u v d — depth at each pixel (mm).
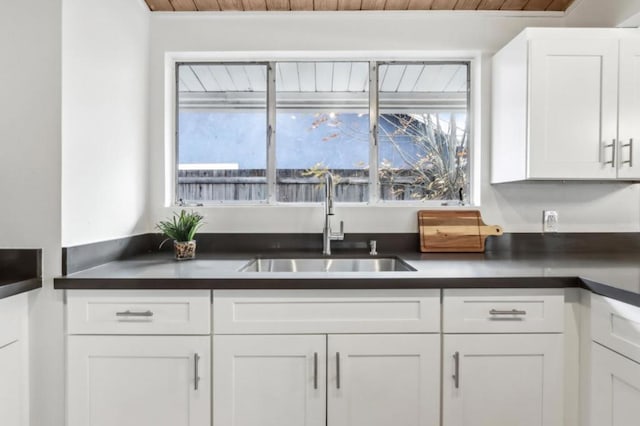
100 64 1592
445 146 2180
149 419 1356
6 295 1210
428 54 2117
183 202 2172
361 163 2170
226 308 1352
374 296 1363
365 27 2078
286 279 1340
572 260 1751
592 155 1738
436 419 1369
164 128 2082
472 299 1369
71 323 1342
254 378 1359
